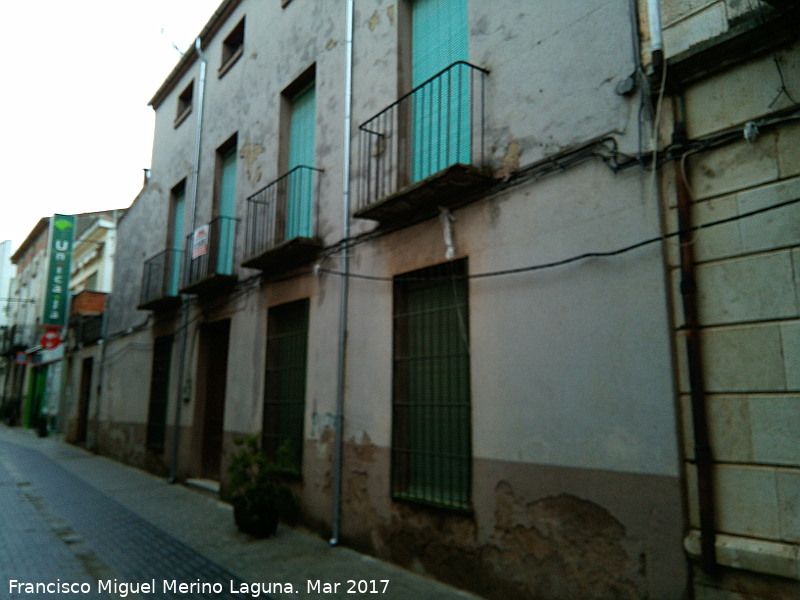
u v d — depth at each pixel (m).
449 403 5.56
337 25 7.96
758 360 3.42
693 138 3.86
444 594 5.01
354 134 7.33
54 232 22.05
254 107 9.96
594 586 4.07
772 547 3.23
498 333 5.05
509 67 5.29
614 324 4.16
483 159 5.40
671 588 3.66
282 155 9.00
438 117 5.98
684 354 3.74
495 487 4.88
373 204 6.05
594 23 4.58
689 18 3.94
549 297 4.65
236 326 9.62
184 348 11.52
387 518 6.00
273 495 7.12
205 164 11.62
